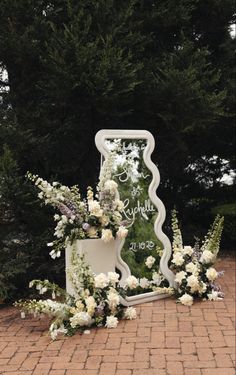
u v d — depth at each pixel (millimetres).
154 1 6664
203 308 5297
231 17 7637
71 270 4852
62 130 6211
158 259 5805
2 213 5617
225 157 9070
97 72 5641
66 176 6949
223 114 6414
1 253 5609
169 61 6457
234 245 8781
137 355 4070
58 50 5648
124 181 5613
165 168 8328
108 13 6016
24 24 5988
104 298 4855
